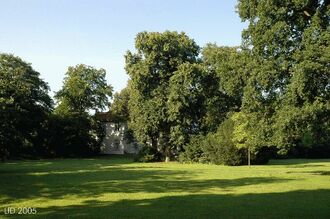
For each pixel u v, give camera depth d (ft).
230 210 56.08
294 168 149.28
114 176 109.81
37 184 87.15
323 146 238.27
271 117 114.11
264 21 105.91
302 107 99.76
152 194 72.74
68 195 70.85
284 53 105.91
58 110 265.34
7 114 113.70
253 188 82.58
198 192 76.07
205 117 208.13
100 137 282.15
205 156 191.21
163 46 205.98
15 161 207.31
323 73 95.09
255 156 176.24
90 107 281.74
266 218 50.42
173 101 196.24
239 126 164.25
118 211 55.11
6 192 73.87
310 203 62.28
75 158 249.96
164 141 212.43
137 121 208.74
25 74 243.40
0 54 237.66
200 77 200.95
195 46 214.90
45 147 249.55
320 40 96.63
